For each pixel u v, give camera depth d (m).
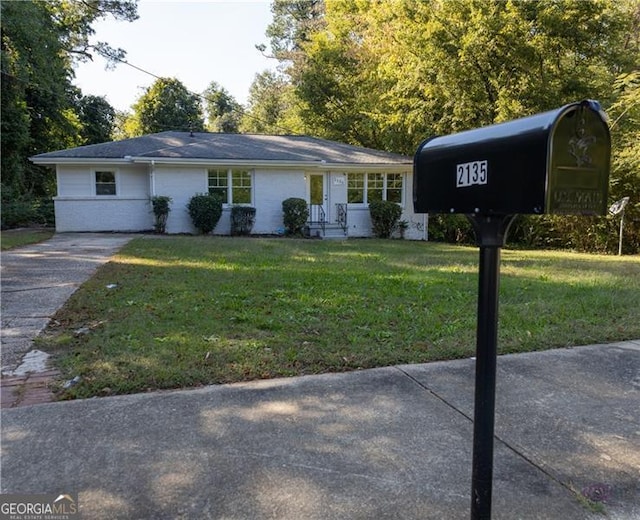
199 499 1.87
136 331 3.89
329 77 22.47
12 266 7.14
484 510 1.59
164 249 9.49
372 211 15.40
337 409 2.69
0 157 16.77
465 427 2.49
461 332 4.16
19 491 1.90
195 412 2.61
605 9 14.41
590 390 3.04
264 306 4.91
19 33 16.38
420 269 7.78
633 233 13.14
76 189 13.77
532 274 7.68
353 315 4.65
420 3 15.73
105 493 1.90
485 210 1.45
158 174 13.84
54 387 2.89
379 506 1.85
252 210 14.30
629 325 4.52
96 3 21.31
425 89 16.14
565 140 1.27
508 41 14.38
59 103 19.64
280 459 2.16
